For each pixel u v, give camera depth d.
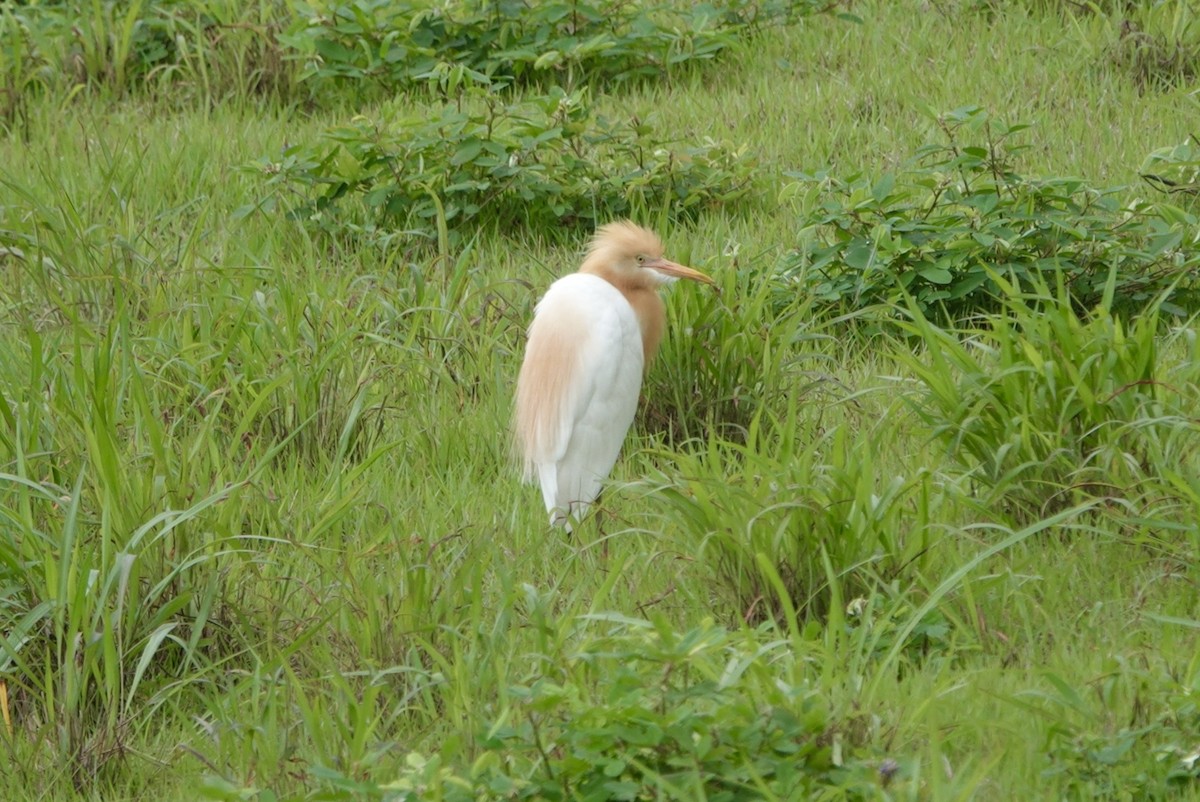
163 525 8.30
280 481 10.09
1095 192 12.70
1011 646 7.71
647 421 11.28
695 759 5.90
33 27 19.16
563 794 5.98
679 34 18.41
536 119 15.08
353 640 7.99
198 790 6.46
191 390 10.84
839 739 6.23
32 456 8.75
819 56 18.55
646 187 14.70
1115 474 8.77
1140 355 9.20
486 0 18.25
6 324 12.20
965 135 15.71
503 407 11.11
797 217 14.20
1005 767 6.62
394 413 11.24
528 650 7.93
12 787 7.15
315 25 18.20
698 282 11.30
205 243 14.30
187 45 19.14
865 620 7.38
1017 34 18.38
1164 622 7.66
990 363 10.55
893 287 12.33
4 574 8.06
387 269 12.82
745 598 8.27
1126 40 17.36
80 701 7.51
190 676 7.90
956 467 9.62
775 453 9.71
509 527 9.47
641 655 6.36
